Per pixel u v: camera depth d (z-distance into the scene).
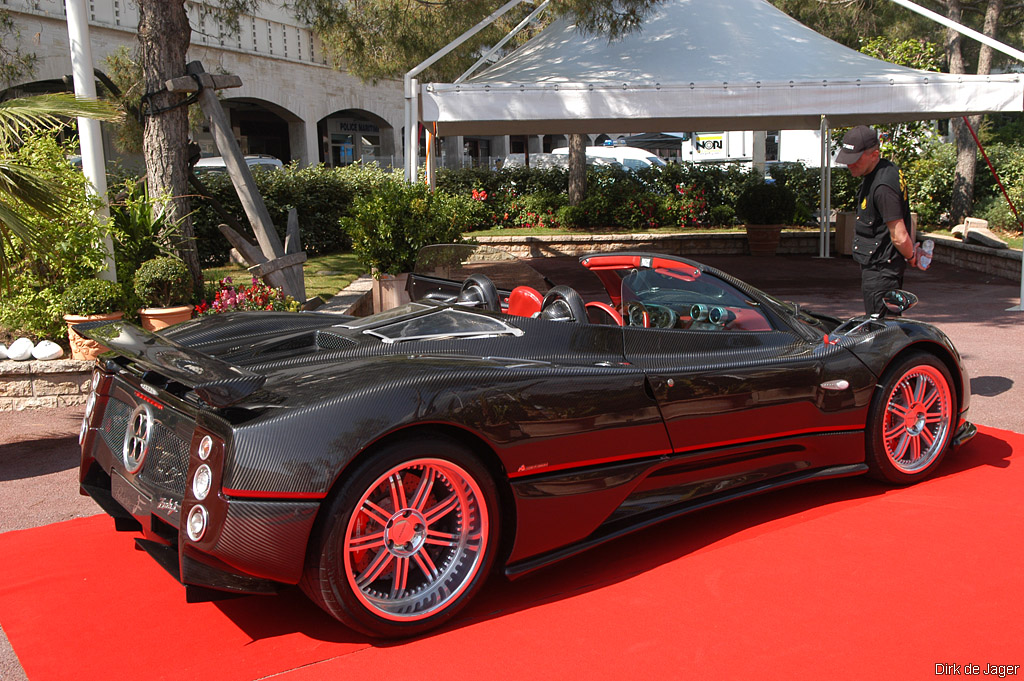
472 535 2.63
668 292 3.55
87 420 3.13
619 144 27.11
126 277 6.70
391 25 12.65
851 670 2.31
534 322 3.11
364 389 2.46
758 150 18.23
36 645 2.51
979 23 16.70
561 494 2.81
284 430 2.30
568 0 9.45
